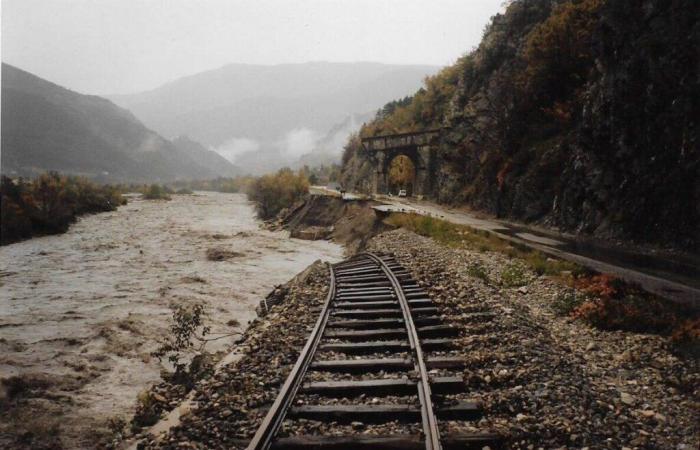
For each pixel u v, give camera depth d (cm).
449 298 1104
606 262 1545
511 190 3347
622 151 2156
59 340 1528
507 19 4959
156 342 1485
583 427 502
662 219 1869
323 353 790
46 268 3075
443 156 5284
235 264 3203
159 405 893
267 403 600
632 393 623
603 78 2334
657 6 2030
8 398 1064
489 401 567
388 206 4028
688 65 1806
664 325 889
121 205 10675
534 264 1539
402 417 544
